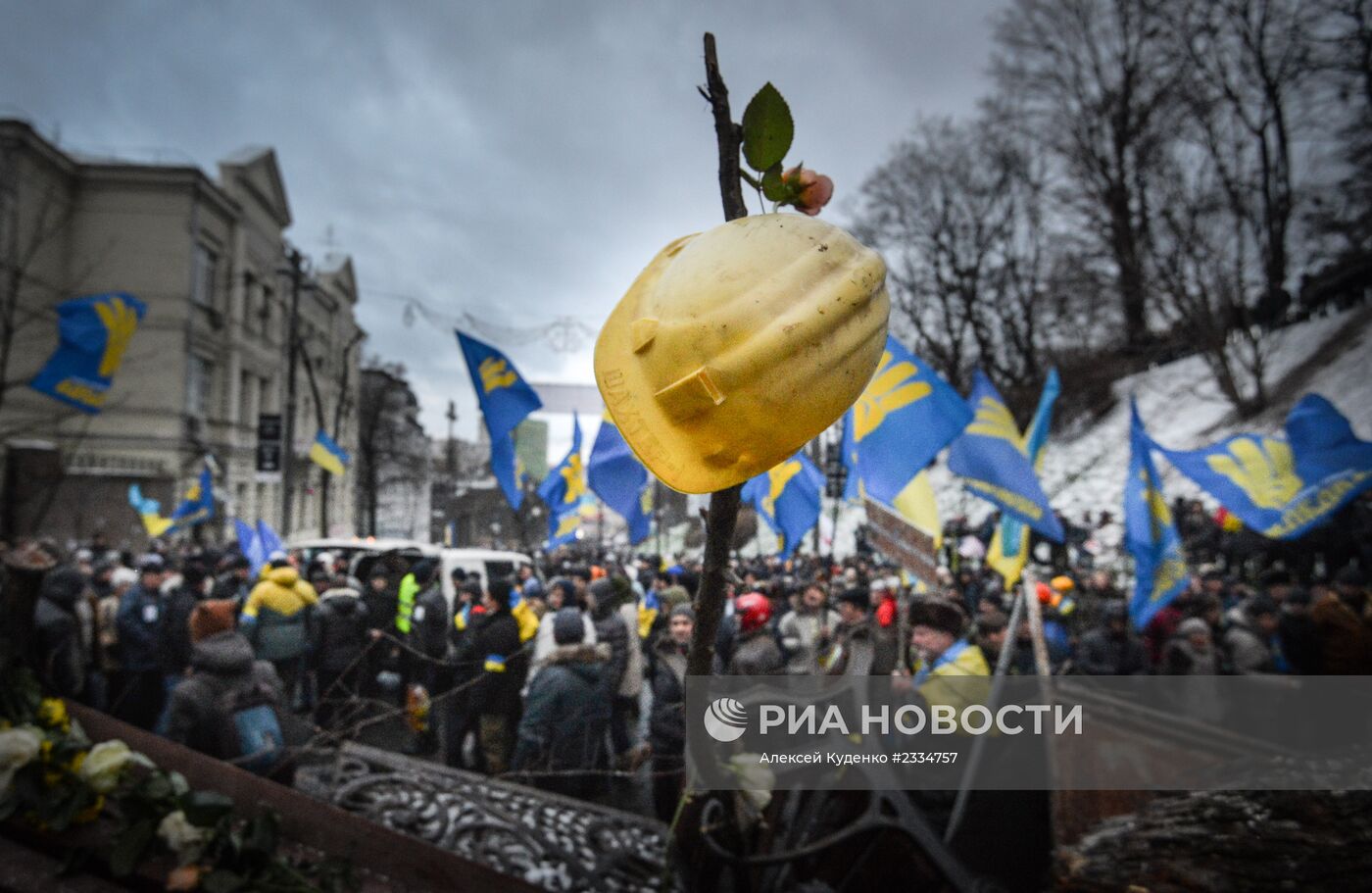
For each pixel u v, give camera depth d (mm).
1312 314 20766
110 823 1518
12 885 1347
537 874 2287
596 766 3607
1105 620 4430
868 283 483
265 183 25000
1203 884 971
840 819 1965
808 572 7527
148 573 4949
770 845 1758
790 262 483
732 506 576
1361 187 16781
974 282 28953
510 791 2594
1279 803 1148
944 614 2271
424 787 2543
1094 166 22953
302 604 4688
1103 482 20297
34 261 17469
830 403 473
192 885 1372
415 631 4289
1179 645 4379
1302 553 8133
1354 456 4445
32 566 1682
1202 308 18781
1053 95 24047
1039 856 1942
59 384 4629
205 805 1425
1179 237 18750
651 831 2557
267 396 26125
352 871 1553
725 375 459
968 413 3197
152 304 19750
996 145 27672
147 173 19875
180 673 4750
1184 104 19594
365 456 29719
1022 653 3879
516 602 4414
